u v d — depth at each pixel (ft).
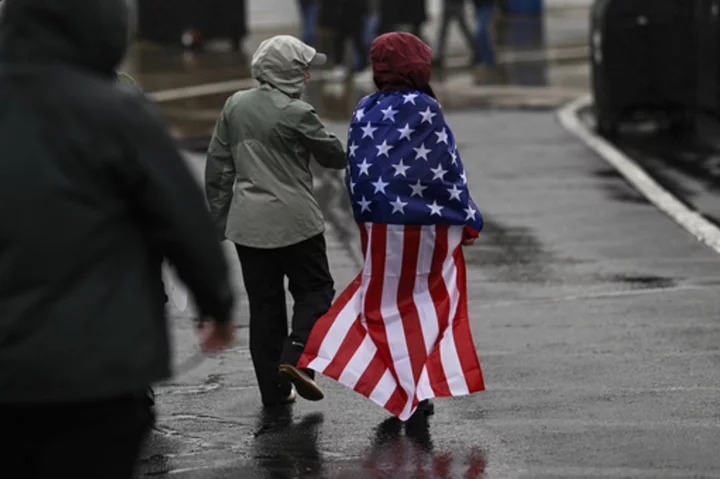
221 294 36.68
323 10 243.40
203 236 36.11
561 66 237.66
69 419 35.17
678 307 84.48
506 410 64.75
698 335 77.61
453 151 61.57
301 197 63.52
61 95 35.45
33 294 34.76
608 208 119.14
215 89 204.95
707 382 68.49
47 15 36.04
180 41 254.88
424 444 60.23
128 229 36.06
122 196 35.91
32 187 34.91
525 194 126.62
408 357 61.77
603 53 156.87
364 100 62.28
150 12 254.88
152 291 36.65
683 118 158.10
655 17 155.12
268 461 58.49
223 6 255.09
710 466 55.98
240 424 63.87
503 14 321.52
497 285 92.22
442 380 61.52
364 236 62.13
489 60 238.48
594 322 81.41
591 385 68.49
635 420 62.54
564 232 109.60
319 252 64.54
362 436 61.67
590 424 62.13
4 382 34.35
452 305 62.69
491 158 147.13
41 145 35.14
